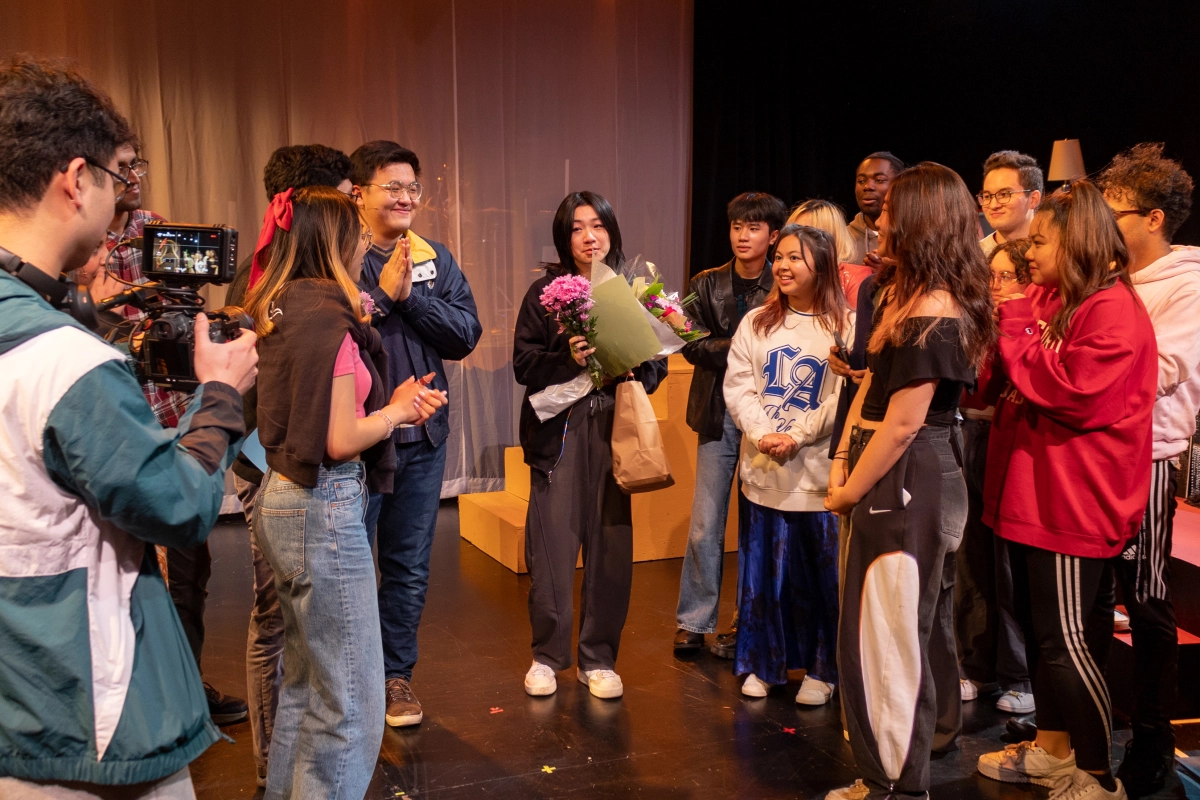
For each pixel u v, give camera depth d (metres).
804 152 6.42
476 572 4.23
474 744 2.60
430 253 2.79
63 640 1.06
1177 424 2.30
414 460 2.67
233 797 2.32
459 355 2.80
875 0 6.36
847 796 2.26
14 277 1.06
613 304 2.70
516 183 5.72
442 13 5.45
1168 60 5.16
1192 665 2.64
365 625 1.80
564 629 2.93
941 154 6.29
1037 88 5.80
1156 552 2.26
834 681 2.86
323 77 5.19
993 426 2.38
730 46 6.14
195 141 4.93
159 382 1.29
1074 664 2.14
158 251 1.35
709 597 3.24
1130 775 2.28
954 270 1.99
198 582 2.60
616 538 2.91
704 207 6.19
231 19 4.95
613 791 2.35
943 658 2.47
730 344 3.12
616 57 5.95
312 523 1.75
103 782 1.07
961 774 2.42
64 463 1.04
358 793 1.82
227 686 2.94
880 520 2.08
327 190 1.88
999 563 2.74
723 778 2.42
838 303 2.84
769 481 2.84
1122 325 2.11
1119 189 2.37
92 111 1.09
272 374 1.74
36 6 4.61
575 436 2.88
